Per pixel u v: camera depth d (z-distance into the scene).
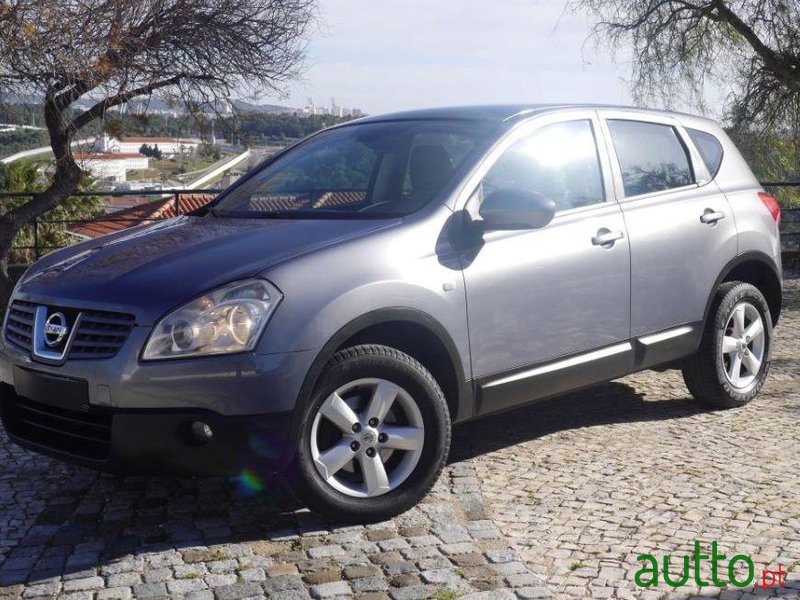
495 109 5.11
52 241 16.23
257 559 3.70
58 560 3.72
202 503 4.32
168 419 3.68
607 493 4.39
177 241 4.36
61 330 3.95
